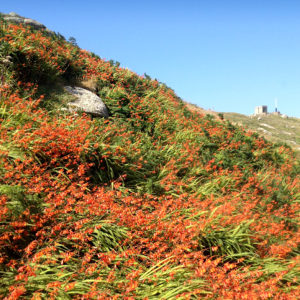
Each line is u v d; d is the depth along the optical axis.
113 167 6.82
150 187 6.66
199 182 8.34
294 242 6.54
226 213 6.37
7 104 7.03
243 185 8.96
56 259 3.91
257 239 6.13
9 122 6.27
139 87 14.73
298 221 8.09
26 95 8.38
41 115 7.13
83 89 11.01
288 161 13.87
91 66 13.72
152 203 6.12
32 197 4.70
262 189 9.23
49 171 5.61
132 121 10.63
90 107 9.66
